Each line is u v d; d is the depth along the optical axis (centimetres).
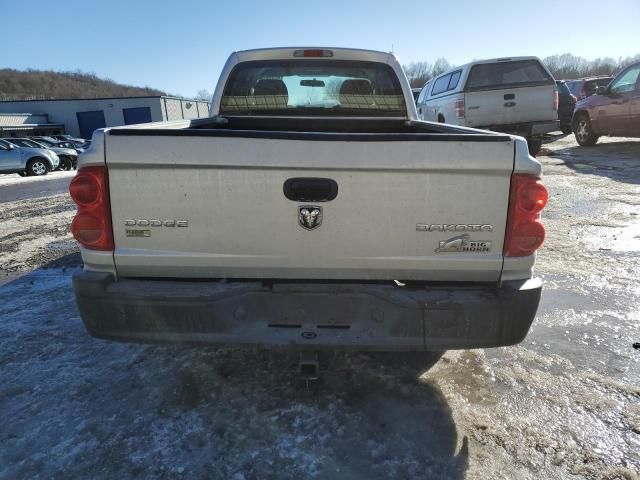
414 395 262
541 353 307
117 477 206
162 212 213
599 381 275
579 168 960
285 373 283
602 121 1182
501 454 219
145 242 217
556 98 971
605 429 236
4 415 247
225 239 215
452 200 208
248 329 220
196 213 212
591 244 520
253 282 222
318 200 208
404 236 211
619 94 1119
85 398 261
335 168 204
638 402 256
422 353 308
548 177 880
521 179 207
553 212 645
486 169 204
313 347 220
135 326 221
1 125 4697
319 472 207
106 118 5175
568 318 354
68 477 206
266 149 203
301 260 216
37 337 334
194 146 204
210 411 248
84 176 210
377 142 202
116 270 222
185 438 229
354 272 218
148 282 222
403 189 207
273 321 220
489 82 981
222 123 399
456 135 203
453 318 214
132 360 301
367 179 206
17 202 1001
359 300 216
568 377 279
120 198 213
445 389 268
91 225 216
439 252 213
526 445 224
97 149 206
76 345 322
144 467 211
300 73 414
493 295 215
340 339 218
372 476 205
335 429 234
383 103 420
